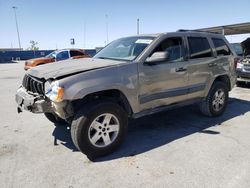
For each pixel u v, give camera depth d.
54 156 3.62
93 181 2.97
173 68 4.25
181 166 3.29
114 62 3.83
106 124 3.57
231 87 5.77
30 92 3.79
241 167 3.25
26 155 3.66
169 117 5.44
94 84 3.35
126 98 3.72
